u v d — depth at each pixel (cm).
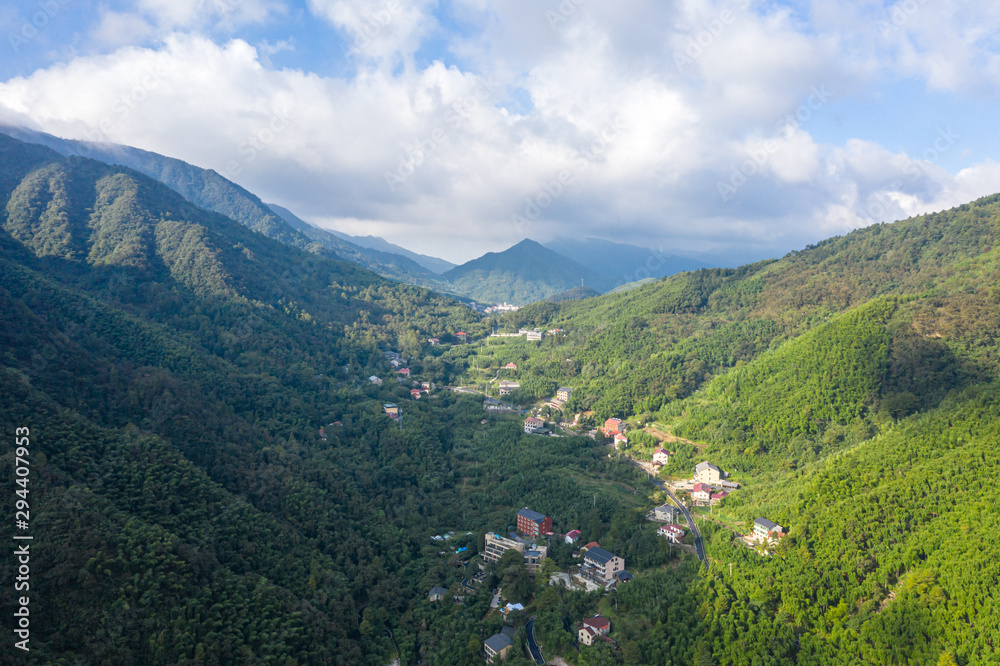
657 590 11269
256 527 11756
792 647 9638
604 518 14775
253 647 9388
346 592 11562
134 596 8944
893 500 11600
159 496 10950
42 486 9512
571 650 10275
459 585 12400
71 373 13412
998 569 9262
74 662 7962
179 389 15225
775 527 12462
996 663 8188
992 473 11225
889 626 9262
